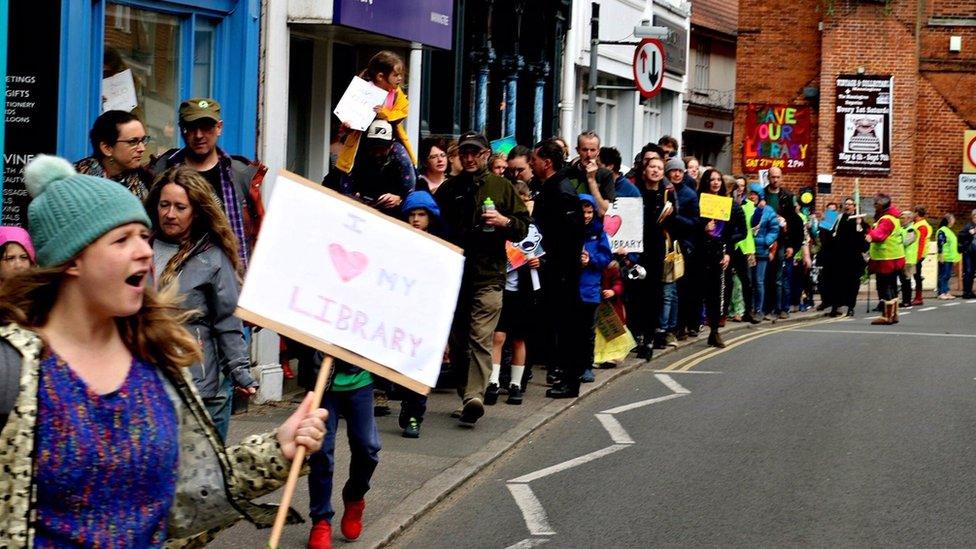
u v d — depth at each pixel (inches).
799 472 436.5
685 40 1568.7
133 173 345.1
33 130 428.1
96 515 149.7
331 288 200.7
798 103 1809.8
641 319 725.3
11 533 143.6
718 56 2447.1
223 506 167.3
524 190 592.4
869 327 1018.7
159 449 154.3
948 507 389.4
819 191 1776.6
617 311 682.8
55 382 148.2
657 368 702.5
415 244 205.8
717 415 547.5
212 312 293.4
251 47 538.3
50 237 150.7
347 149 509.0
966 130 1796.3
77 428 147.9
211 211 291.7
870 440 494.0
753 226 1008.9
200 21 523.2
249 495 169.6
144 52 492.4
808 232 1211.2
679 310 817.5
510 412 537.0
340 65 682.8
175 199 289.3
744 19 1827.0
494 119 974.4
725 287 939.3
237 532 344.2
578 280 568.7
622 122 1374.3
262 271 197.9
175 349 161.0
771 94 1822.1
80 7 433.4
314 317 199.0
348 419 338.6
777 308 1070.4
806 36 1802.4
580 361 577.6
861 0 1749.5
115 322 157.0
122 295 152.3
